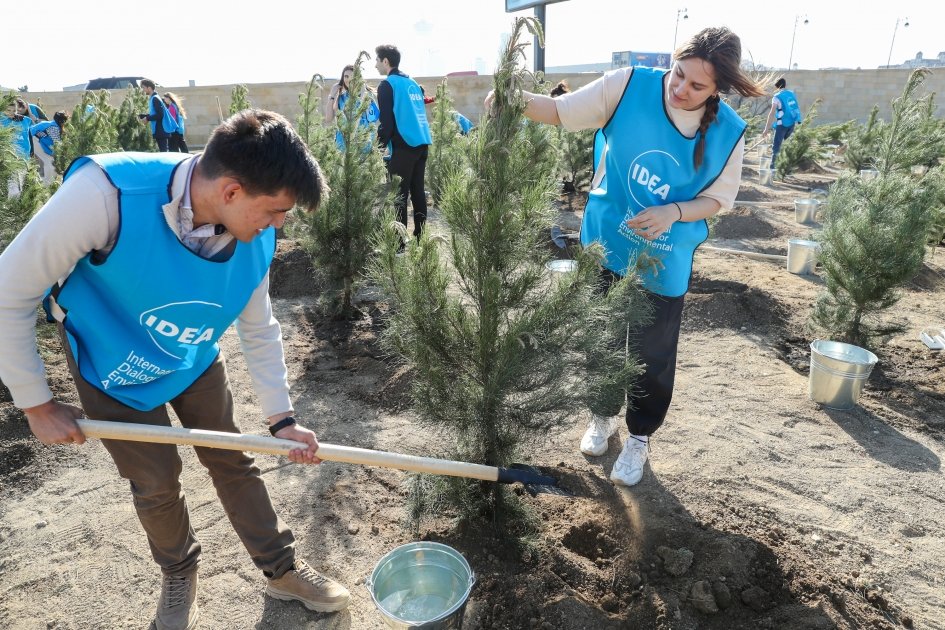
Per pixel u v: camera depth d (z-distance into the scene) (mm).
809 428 3438
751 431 3389
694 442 3264
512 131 2008
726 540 2393
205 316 1685
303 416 3490
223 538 2525
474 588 2211
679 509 2684
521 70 1958
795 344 4586
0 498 2826
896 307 5363
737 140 2352
